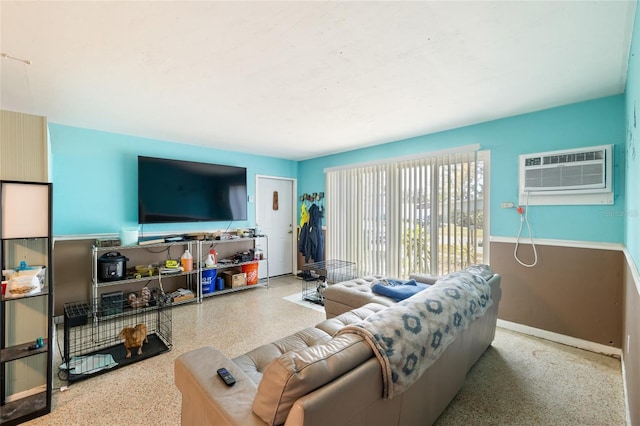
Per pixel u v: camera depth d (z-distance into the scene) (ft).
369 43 5.77
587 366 7.77
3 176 5.82
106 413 5.98
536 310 9.63
